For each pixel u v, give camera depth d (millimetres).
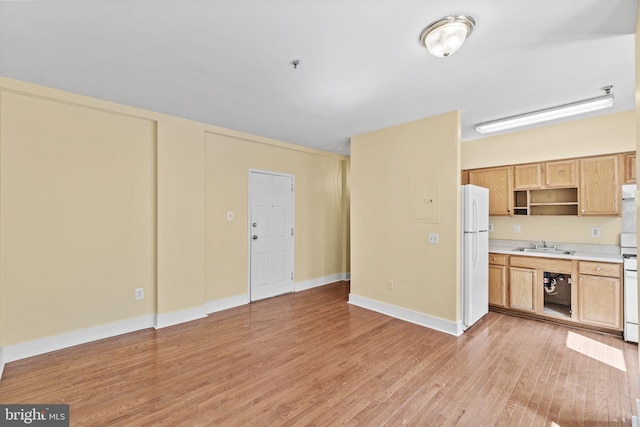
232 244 4082
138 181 3225
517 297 3613
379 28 1772
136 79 2461
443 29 1738
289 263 4816
